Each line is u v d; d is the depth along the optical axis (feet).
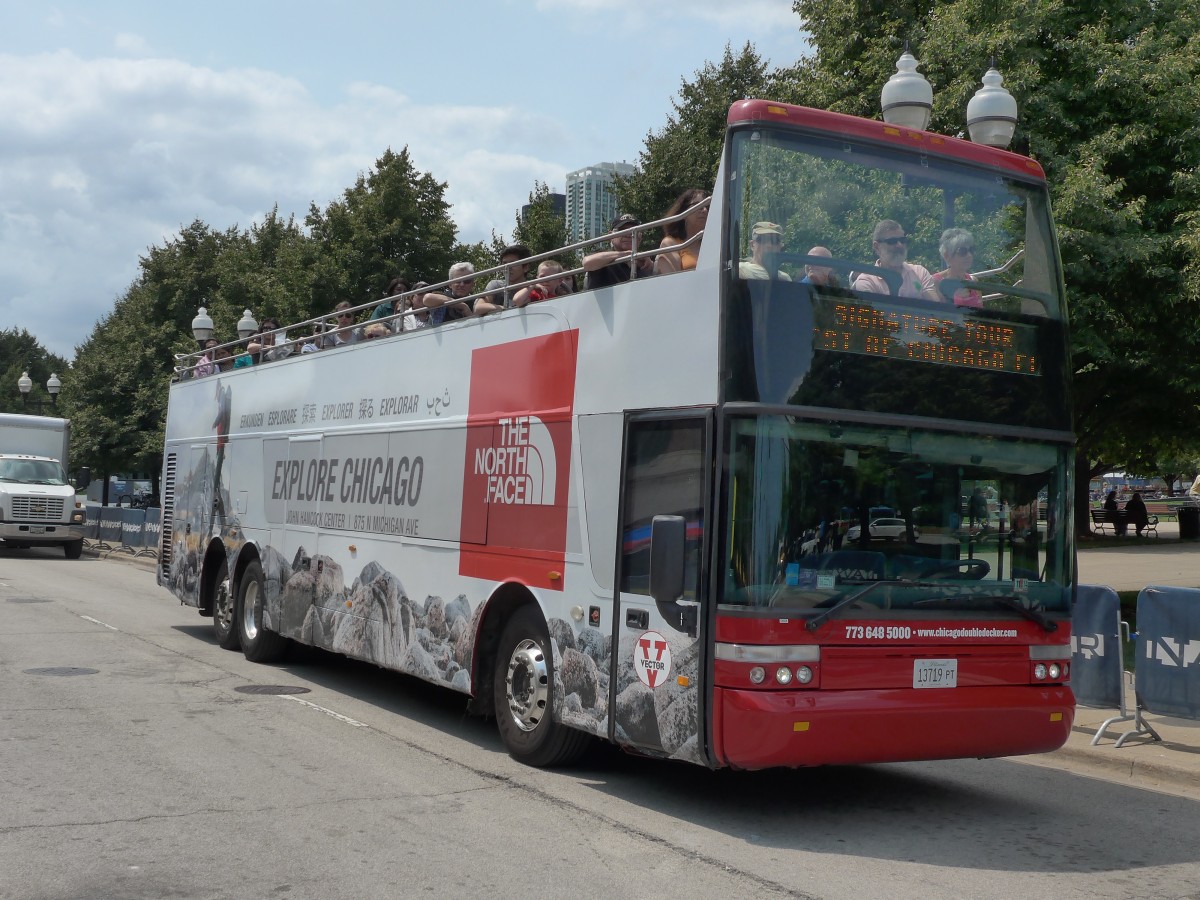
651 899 18.07
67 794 23.67
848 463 22.08
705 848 21.06
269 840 20.79
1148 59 52.03
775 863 20.25
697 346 22.63
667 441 23.26
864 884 19.19
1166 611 30.25
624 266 27.25
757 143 22.71
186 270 148.97
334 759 27.61
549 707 26.73
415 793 24.54
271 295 110.32
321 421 39.93
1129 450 98.73
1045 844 22.17
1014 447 23.82
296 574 40.65
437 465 32.24
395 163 109.50
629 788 25.71
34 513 96.53
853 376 22.33
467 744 30.17
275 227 134.41
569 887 18.54
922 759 22.31
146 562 94.07
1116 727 32.63
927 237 23.86
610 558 24.70
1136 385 58.65
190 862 19.45
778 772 28.04
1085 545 107.24
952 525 22.94
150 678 38.81
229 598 46.39
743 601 21.17
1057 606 23.86
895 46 55.42
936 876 19.84
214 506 48.83
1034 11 49.93
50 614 56.39
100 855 19.72
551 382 27.43
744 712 20.90
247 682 38.78
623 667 23.90
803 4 61.57
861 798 25.66
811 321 22.17
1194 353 52.60
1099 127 51.62
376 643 34.81
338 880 18.65
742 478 21.43
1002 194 24.93
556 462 26.91
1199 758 28.84
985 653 22.90
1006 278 24.52
